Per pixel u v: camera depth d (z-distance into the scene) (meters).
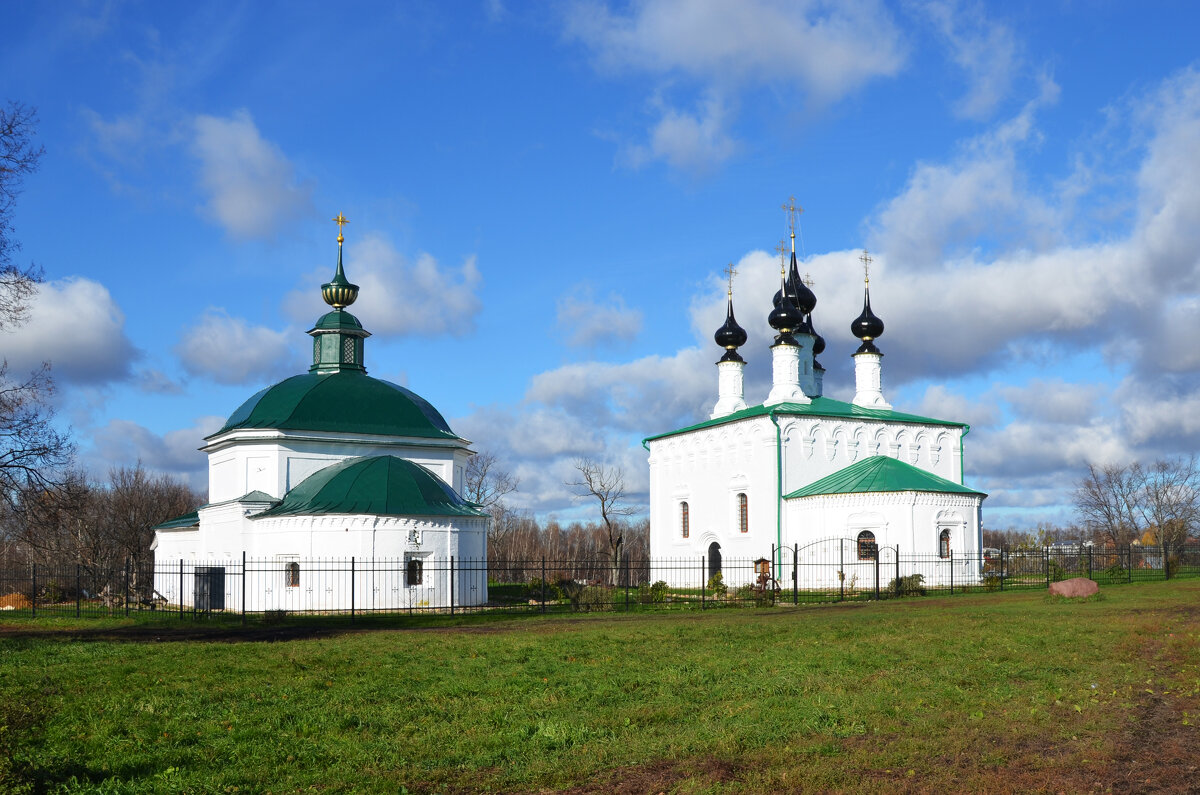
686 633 23.75
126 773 11.10
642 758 11.38
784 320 58.31
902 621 25.42
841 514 49.53
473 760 11.50
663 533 62.19
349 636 25.72
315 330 51.19
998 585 45.28
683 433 60.06
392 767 11.29
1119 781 10.16
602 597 39.53
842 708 13.62
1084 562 52.66
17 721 12.75
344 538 39.69
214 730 13.12
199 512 48.97
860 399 60.62
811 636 22.41
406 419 48.78
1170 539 81.44
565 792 10.30
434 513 40.75
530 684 16.09
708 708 14.05
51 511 35.66
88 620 33.50
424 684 16.42
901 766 10.82
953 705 13.81
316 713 14.01
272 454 45.41
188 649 21.98
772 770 10.69
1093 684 15.18
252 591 41.56
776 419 53.00
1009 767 10.70
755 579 53.25
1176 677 15.77
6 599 47.78
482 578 42.44
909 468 50.91
